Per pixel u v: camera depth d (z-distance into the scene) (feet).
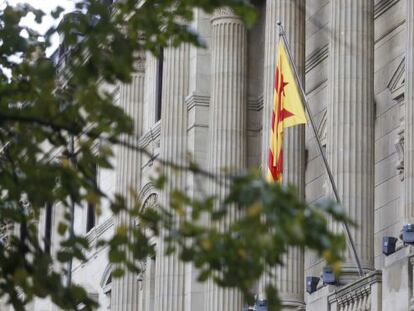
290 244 86.69
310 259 205.16
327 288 188.75
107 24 104.27
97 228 273.95
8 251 102.27
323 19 211.61
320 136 209.15
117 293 257.75
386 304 170.19
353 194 193.67
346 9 197.98
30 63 110.93
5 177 102.94
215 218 87.20
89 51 104.58
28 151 103.76
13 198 102.83
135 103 260.83
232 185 87.20
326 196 199.62
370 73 197.57
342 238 85.66
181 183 220.23
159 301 231.71
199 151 233.14
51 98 104.12
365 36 197.77
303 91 191.83
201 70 235.40
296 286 200.13
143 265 252.62
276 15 212.43
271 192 85.30
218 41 228.84
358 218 192.34
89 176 103.04
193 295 227.61
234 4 99.35
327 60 209.26
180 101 237.45
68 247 104.73
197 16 233.76
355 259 184.85
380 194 196.03
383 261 192.13
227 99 227.40
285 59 193.67
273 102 203.00
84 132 101.40
